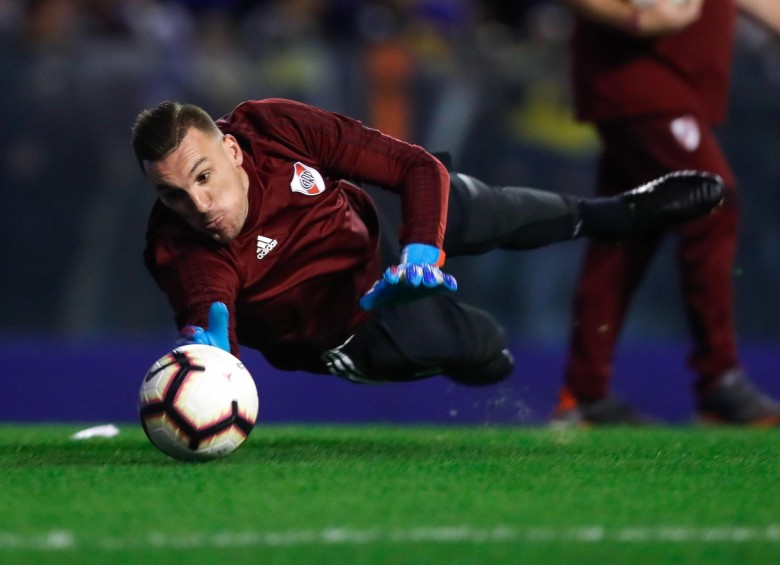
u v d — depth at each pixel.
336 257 13.70
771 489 11.32
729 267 21.45
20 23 32.28
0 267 28.00
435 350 15.06
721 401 21.69
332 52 28.28
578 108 21.39
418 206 12.90
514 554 8.44
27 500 10.53
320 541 8.80
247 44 29.53
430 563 8.20
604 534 9.05
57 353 28.00
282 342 14.21
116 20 32.97
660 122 20.61
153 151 12.17
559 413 22.16
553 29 35.78
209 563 8.18
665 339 28.81
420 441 16.92
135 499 10.55
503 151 28.20
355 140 13.28
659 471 12.59
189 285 12.80
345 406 28.42
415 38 32.81
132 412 28.19
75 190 27.95
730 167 28.39
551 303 28.27
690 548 8.63
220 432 12.52
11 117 27.89
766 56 28.39
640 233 16.94
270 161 13.15
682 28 20.02
